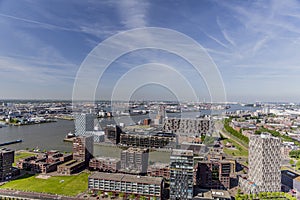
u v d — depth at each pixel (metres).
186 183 86.56
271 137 104.50
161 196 91.94
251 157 108.25
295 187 110.38
